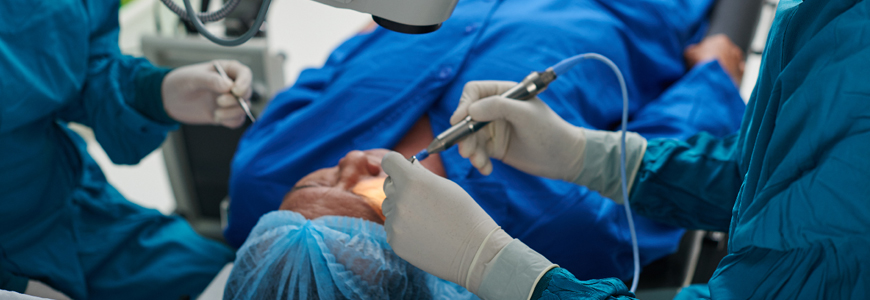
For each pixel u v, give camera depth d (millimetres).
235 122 1256
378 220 934
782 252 647
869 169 559
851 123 572
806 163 613
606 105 1359
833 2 628
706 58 1561
